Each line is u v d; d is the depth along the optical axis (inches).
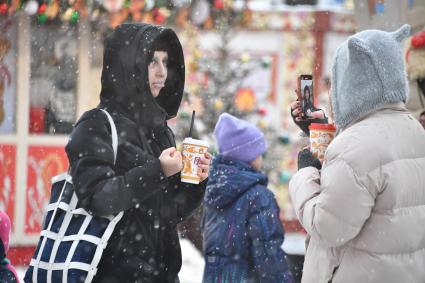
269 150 1267.2
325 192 389.7
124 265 397.7
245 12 1190.9
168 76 461.7
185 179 422.3
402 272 394.0
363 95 404.5
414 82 614.5
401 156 397.1
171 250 428.5
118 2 916.0
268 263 553.9
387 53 406.6
